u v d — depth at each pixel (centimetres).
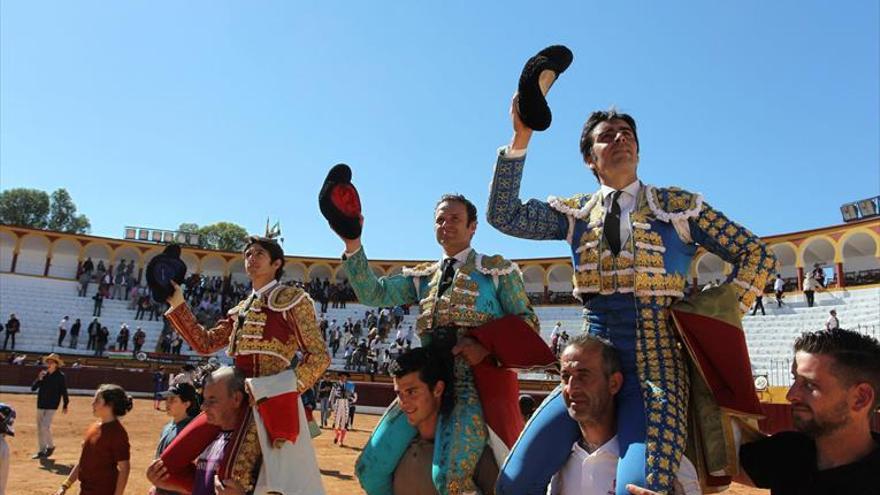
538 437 231
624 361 226
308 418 338
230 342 333
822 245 3138
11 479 786
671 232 236
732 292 221
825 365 186
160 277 362
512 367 271
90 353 2694
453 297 299
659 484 196
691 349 217
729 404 212
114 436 443
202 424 334
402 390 280
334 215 305
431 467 287
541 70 233
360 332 3114
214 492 304
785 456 208
